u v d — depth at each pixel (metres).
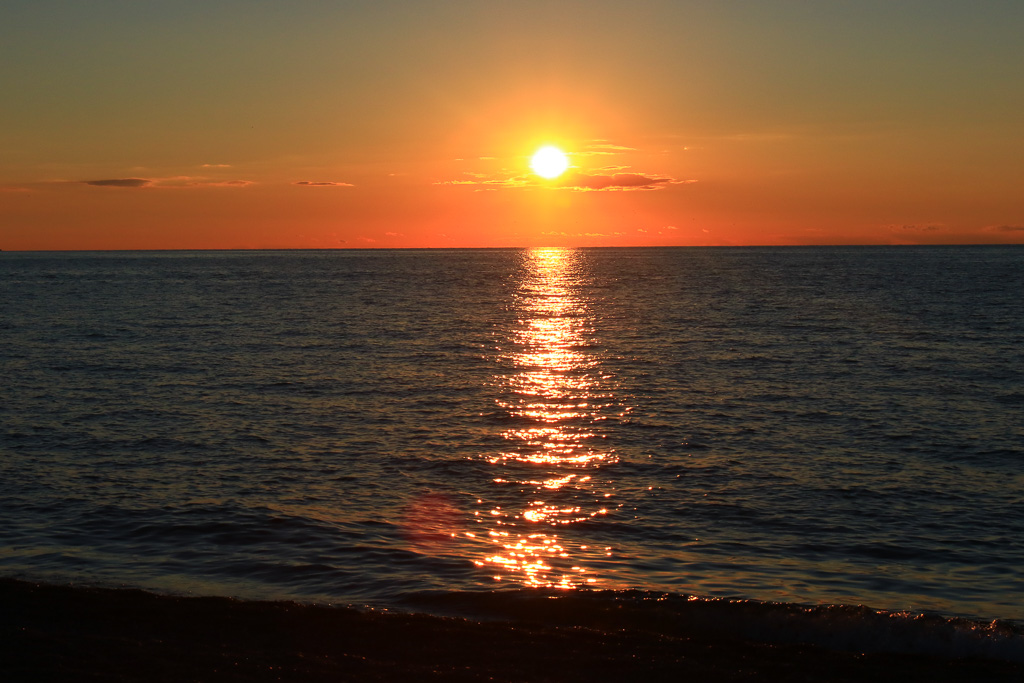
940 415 28.28
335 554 14.75
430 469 21.36
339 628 11.09
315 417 27.80
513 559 14.79
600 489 19.66
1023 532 16.75
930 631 10.98
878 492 19.42
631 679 9.85
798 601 13.18
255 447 23.38
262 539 15.50
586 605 12.09
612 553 15.32
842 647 10.96
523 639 10.91
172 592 12.81
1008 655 10.58
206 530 15.92
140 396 31.27
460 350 46.50
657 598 12.27
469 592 12.77
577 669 10.07
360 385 34.38
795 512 17.94
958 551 15.64
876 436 25.28
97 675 9.38
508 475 20.86
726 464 22.00
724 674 10.04
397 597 12.72
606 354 44.88
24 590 11.92
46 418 27.05
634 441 24.72
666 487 19.84
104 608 11.45
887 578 14.25
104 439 24.09
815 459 22.53
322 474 20.64
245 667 9.79
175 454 22.39
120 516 16.67
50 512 16.91
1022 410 29.12
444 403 30.62
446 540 15.82
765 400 31.06
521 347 48.03
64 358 41.94
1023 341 48.31
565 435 25.50
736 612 11.62
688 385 34.56
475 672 9.90
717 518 17.52
